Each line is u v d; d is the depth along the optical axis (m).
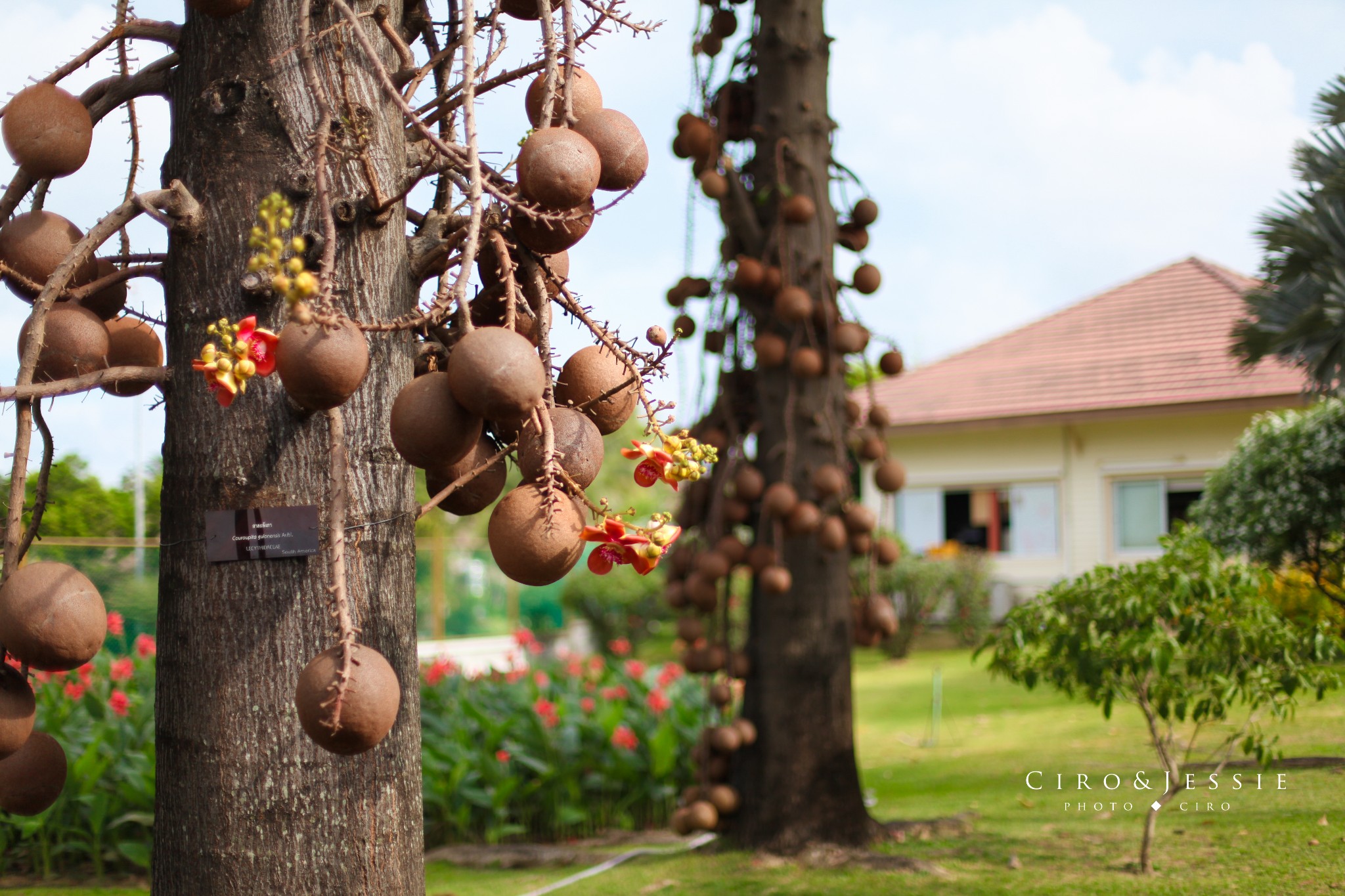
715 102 5.66
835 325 5.43
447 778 6.32
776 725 5.20
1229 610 3.79
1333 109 5.31
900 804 5.73
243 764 1.95
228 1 1.95
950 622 14.62
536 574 1.68
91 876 5.37
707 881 4.63
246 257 2.04
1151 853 3.86
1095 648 3.87
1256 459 6.09
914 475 15.59
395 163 2.16
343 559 1.65
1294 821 3.64
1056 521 14.50
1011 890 3.75
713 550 5.20
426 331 2.10
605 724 6.69
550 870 5.39
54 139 2.06
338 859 1.96
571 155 1.77
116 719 6.20
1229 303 14.23
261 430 2.01
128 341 2.29
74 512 8.40
